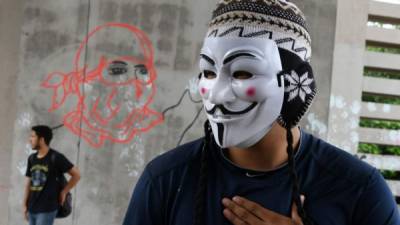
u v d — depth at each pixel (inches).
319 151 46.9
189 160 47.6
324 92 191.8
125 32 185.3
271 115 43.6
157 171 47.6
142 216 46.8
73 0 183.6
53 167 165.0
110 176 185.3
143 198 47.2
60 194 167.6
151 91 186.7
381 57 197.2
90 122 185.2
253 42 42.2
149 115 186.5
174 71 186.7
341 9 192.7
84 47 184.7
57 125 184.5
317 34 190.9
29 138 183.8
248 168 45.8
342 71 192.7
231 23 42.8
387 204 44.9
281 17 42.9
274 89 42.9
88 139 185.2
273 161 45.8
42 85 183.9
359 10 193.5
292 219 43.3
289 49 43.4
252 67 42.1
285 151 46.2
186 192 46.0
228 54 42.4
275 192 44.7
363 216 44.5
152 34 185.8
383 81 196.9
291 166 43.5
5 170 183.0
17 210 182.9
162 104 186.9
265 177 45.2
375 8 196.1
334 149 47.4
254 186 44.9
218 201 45.1
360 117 198.8
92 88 185.2
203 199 45.2
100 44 185.0
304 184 44.9
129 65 185.8
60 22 183.5
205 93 44.3
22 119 183.6
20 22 182.5
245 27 42.4
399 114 198.5
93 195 184.4
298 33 43.8
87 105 185.3
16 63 183.0
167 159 48.5
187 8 186.5
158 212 46.5
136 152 186.5
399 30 197.6
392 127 242.4
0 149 182.5
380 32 197.2
